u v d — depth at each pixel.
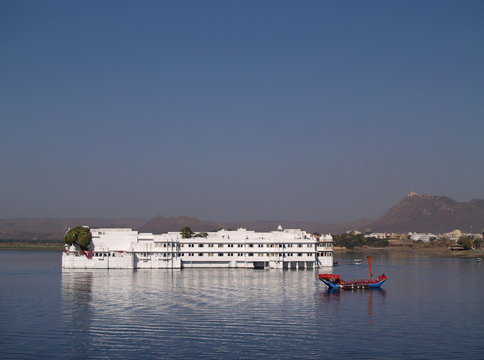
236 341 81.88
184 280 156.88
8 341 81.69
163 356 74.38
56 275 176.25
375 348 78.12
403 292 136.25
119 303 113.44
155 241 198.75
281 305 112.31
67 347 78.50
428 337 84.25
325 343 80.69
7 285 145.75
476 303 117.62
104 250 196.88
